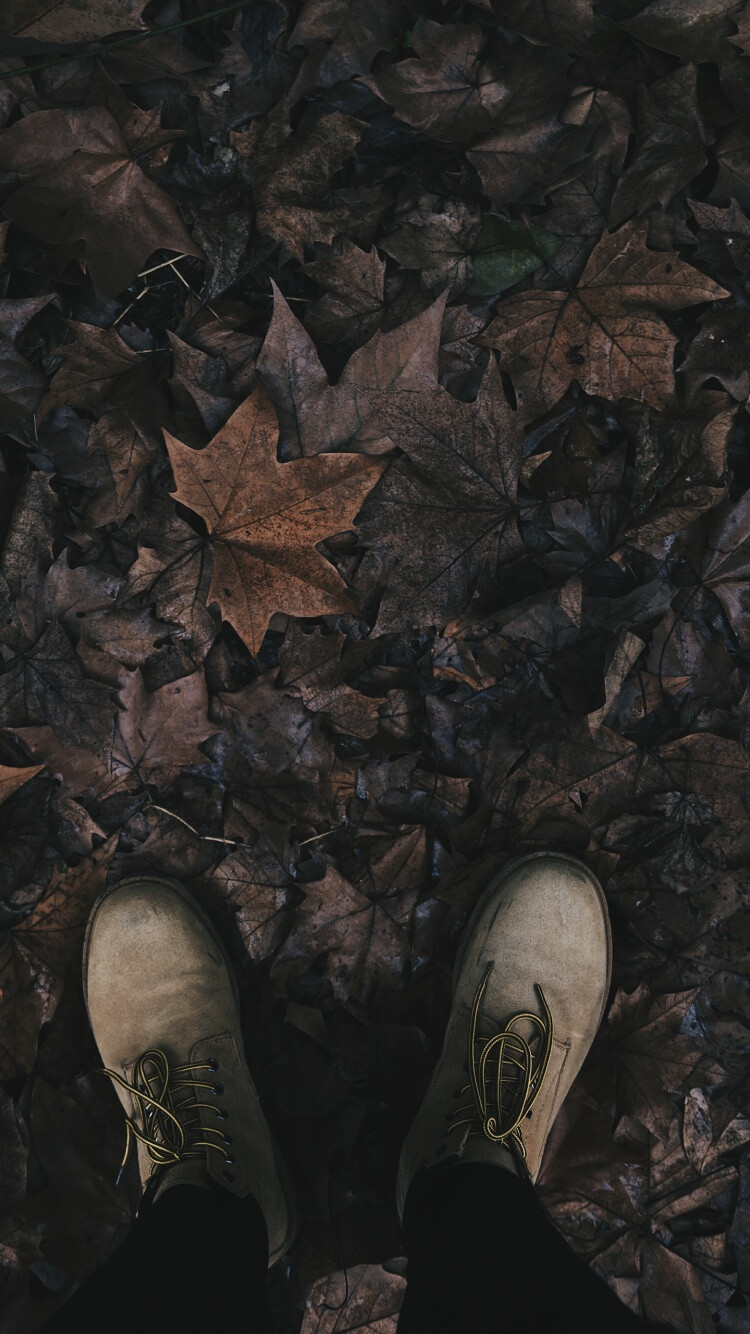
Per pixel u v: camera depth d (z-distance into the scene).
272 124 1.37
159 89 1.38
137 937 1.38
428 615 1.37
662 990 1.40
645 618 1.38
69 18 1.34
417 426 1.36
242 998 1.40
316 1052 1.40
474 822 1.40
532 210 1.38
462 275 1.38
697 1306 1.39
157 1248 1.23
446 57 1.35
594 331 1.37
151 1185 1.31
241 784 1.39
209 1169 1.30
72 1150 1.37
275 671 1.38
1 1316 1.36
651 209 1.37
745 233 1.38
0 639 1.37
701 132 1.36
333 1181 1.38
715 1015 1.40
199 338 1.38
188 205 1.37
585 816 1.40
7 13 1.34
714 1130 1.39
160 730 1.38
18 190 1.35
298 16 1.35
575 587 1.35
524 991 1.38
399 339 1.34
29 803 1.38
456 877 1.40
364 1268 1.38
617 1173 1.39
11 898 1.38
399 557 1.37
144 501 1.38
